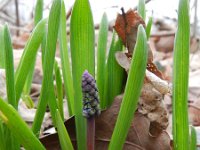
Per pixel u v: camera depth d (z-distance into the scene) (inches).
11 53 4.2
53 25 4.2
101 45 4.9
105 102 5.0
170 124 9.4
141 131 4.8
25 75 4.6
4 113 3.7
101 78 4.9
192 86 13.0
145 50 3.8
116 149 4.0
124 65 4.7
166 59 21.1
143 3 5.1
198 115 9.8
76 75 4.3
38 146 3.9
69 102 5.0
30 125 6.5
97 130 4.9
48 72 4.3
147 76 4.8
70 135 4.8
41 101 4.5
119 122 3.9
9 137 4.3
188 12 4.1
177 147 4.4
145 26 4.9
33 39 4.5
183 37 4.2
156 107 4.8
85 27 4.2
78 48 4.2
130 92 3.8
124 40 4.9
